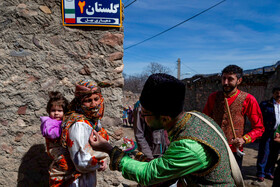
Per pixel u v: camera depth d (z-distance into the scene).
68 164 1.57
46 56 2.45
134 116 2.16
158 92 0.87
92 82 1.59
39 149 2.46
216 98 2.34
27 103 2.40
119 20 2.60
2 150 2.36
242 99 2.18
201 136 0.86
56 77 2.48
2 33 2.33
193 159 0.83
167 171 0.85
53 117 1.82
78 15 2.48
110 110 2.65
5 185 2.37
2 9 2.32
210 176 0.89
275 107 3.67
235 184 0.93
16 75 2.37
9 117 2.36
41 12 2.41
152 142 2.14
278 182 2.15
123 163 0.95
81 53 2.55
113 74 2.64
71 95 2.53
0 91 2.33
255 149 5.90
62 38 2.49
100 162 1.58
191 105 14.12
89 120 1.59
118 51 2.65
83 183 1.61
